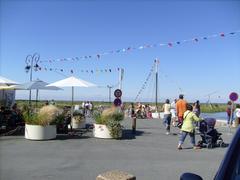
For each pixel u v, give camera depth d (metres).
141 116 41.44
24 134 19.17
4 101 29.42
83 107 37.81
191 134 16.00
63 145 16.02
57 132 19.36
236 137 4.28
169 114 21.92
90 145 16.25
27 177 10.12
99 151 14.69
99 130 18.80
